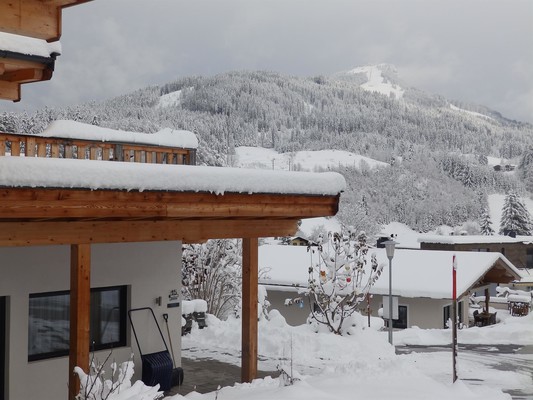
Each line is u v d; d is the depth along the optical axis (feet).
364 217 236.63
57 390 28.66
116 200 23.39
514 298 97.60
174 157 34.22
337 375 29.35
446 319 80.64
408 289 75.25
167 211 24.95
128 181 23.43
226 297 59.98
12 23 17.16
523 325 59.36
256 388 27.35
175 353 33.65
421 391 26.61
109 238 25.18
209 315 48.34
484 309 94.63
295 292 82.74
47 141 27.99
